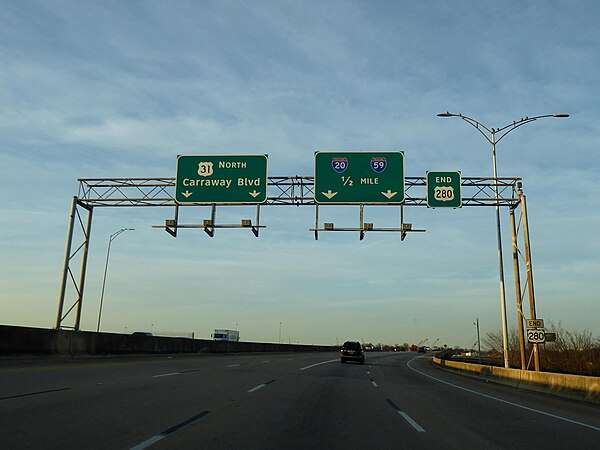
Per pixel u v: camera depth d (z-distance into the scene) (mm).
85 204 30266
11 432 9125
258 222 27500
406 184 27359
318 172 26781
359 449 8953
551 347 45469
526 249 27766
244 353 63031
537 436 10836
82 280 30656
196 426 10469
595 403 18781
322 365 40594
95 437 8961
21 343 24906
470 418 13414
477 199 28438
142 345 38375
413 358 83938
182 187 27344
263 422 11297
